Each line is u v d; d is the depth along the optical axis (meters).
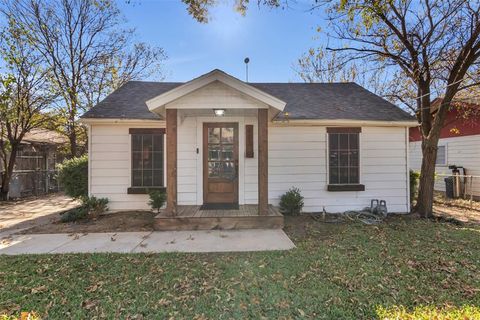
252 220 6.21
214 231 6.02
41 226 6.53
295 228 6.21
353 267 3.89
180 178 7.76
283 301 3.00
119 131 7.77
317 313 2.78
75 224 6.65
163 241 5.28
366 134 8.01
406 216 7.54
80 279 3.55
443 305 2.92
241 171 7.78
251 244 5.05
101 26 14.04
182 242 5.21
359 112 8.13
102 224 6.62
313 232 5.86
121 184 7.79
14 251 4.73
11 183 12.23
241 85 5.96
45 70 11.86
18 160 13.27
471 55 6.62
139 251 4.69
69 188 7.99
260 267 3.91
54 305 2.94
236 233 5.83
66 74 13.51
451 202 10.04
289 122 7.66
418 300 3.02
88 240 5.38
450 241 5.11
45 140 15.25
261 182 6.25
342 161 7.98
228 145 7.81
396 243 4.98
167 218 6.12
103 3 13.45
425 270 3.78
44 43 12.51
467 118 10.90
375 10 6.13
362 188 7.92
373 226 6.31
